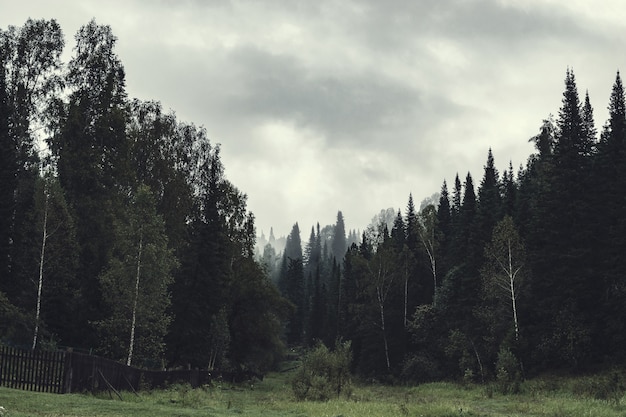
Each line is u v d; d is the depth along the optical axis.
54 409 17.64
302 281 130.88
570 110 54.56
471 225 63.59
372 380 67.12
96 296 44.00
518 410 28.48
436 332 65.12
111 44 53.03
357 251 93.12
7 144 45.84
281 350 65.00
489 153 76.38
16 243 44.47
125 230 39.25
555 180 52.94
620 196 49.25
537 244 54.97
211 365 54.50
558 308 50.03
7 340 35.66
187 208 54.47
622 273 46.88
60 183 46.62
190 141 59.50
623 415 24.36
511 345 50.25
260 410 23.95
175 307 51.47
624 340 46.28
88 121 50.50
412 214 83.00
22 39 49.62
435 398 40.19
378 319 73.81
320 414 22.36
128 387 29.73
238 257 61.41
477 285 59.19
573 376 46.50
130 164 50.75
